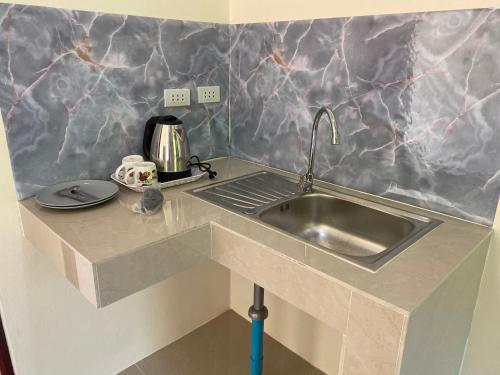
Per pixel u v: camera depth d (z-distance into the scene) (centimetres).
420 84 122
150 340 184
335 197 142
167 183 146
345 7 133
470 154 116
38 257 138
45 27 122
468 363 128
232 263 115
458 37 111
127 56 143
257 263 107
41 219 117
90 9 130
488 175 114
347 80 139
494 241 116
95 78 137
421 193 130
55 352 152
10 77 119
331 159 151
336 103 144
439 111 120
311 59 147
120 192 140
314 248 102
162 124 146
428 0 115
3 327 139
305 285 95
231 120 187
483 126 112
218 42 172
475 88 111
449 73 115
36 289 141
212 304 208
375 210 133
